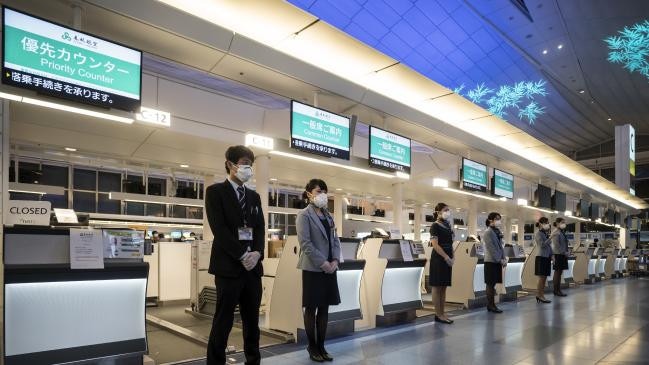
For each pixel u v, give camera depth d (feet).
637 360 12.99
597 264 47.21
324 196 13.35
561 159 42.65
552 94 64.03
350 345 14.74
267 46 17.47
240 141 27.32
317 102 21.34
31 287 9.66
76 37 13.29
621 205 72.84
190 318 21.56
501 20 44.01
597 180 54.70
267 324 16.75
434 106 27.63
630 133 73.05
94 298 10.56
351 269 16.51
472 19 43.19
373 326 18.04
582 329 17.78
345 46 19.29
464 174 33.09
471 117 29.73
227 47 16.40
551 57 52.37
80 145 25.57
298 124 20.17
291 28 17.69
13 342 9.37
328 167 34.58
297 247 15.97
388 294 18.57
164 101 24.08
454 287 24.41
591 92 65.31
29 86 12.28
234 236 10.23
